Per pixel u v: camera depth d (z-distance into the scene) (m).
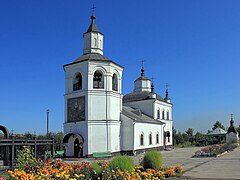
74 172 13.89
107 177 13.84
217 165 24.09
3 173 13.59
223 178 17.08
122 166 15.18
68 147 38.28
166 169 18.80
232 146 48.38
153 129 49.19
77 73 39.00
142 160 19.33
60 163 15.58
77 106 38.00
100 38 41.91
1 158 19.12
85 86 37.53
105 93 38.12
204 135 83.44
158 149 50.47
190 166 23.88
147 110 54.38
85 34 41.75
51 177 12.24
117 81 40.88
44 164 14.62
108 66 38.66
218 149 36.66
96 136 36.94
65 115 39.31
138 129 42.94
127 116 41.34
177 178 17.28
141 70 59.94
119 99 40.97
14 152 17.20
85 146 36.59
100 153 36.19
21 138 17.98
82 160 33.75
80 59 39.41
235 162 26.23
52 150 19.38
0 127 18.92
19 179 10.99
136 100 55.47
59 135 47.97
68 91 39.31
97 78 38.44
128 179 14.04
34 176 11.52
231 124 72.88
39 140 18.61
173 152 45.62
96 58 38.88
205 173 19.30
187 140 79.81
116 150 39.06
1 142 16.36
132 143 40.84
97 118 37.28
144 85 58.84
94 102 37.41
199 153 34.25
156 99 54.44
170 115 60.97
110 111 38.34
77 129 37.69
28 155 14.76
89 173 14.08
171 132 60.19
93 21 42.19
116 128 39.53
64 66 39.88
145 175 15.77
